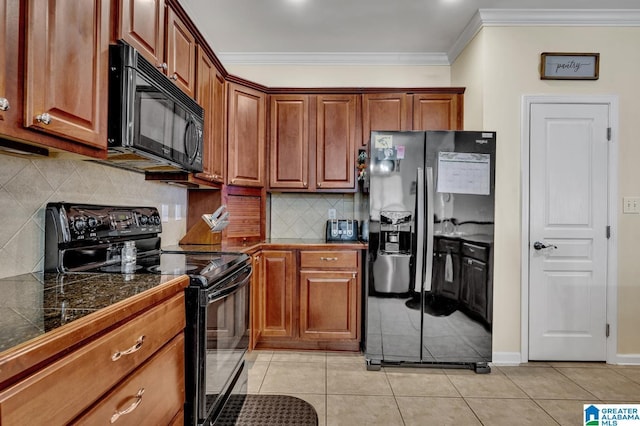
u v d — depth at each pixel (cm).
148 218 207
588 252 270
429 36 308
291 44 325
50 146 104
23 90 91
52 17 99
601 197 271
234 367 184
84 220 154
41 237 142
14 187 132
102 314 85
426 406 205
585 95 271
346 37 311
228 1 258
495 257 270
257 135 312
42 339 67
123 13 137
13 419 61
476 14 273
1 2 84
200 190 290
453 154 254
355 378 240
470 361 254
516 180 271
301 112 319
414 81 345
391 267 256
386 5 262
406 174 255
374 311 257
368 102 318
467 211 254
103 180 181
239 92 299
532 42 272
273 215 348
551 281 271
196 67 223
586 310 270
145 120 143
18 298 99
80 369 77
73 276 134
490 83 272
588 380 240
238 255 204
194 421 139
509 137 271
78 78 111
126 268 155
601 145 271
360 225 321
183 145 184
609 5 259
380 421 189
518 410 202
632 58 272
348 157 318
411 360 255
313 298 283
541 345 271
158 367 113
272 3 261
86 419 79
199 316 139
